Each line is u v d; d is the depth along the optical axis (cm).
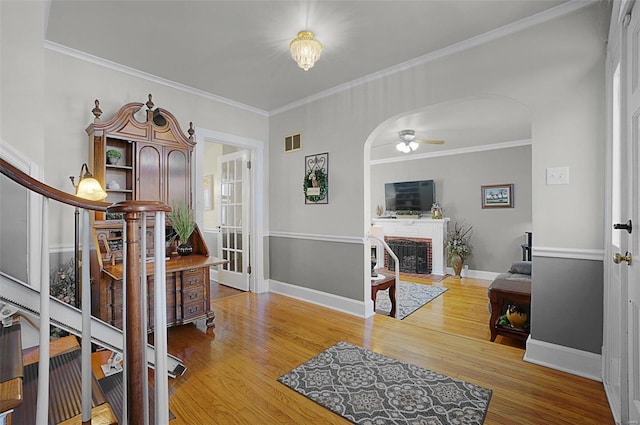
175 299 280
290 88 350
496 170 579
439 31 239
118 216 276
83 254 114
